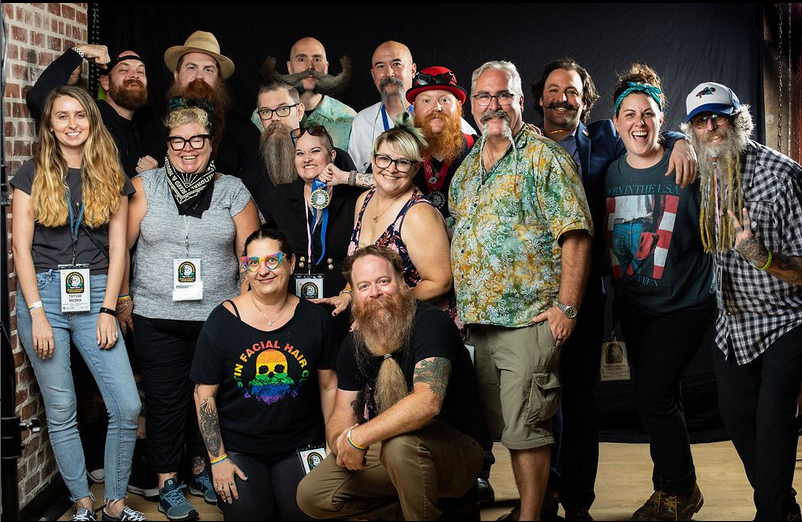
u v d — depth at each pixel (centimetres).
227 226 398
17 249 369
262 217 462
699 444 501
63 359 376
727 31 536
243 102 542
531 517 336
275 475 354
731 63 536
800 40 527
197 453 419
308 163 387
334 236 391
